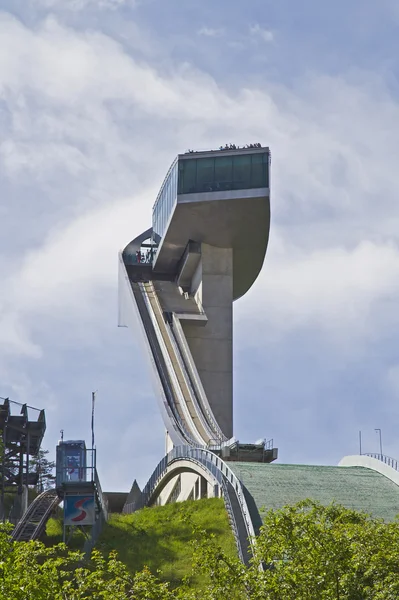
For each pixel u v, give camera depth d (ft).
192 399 486.79
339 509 212.02
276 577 190.08
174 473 417.28
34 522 328.90
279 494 335.47
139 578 192.95
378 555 193.16
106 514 368.27
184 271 563.89
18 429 367.04
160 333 532.32
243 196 529.04
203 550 198.29
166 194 560.61
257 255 556.51
